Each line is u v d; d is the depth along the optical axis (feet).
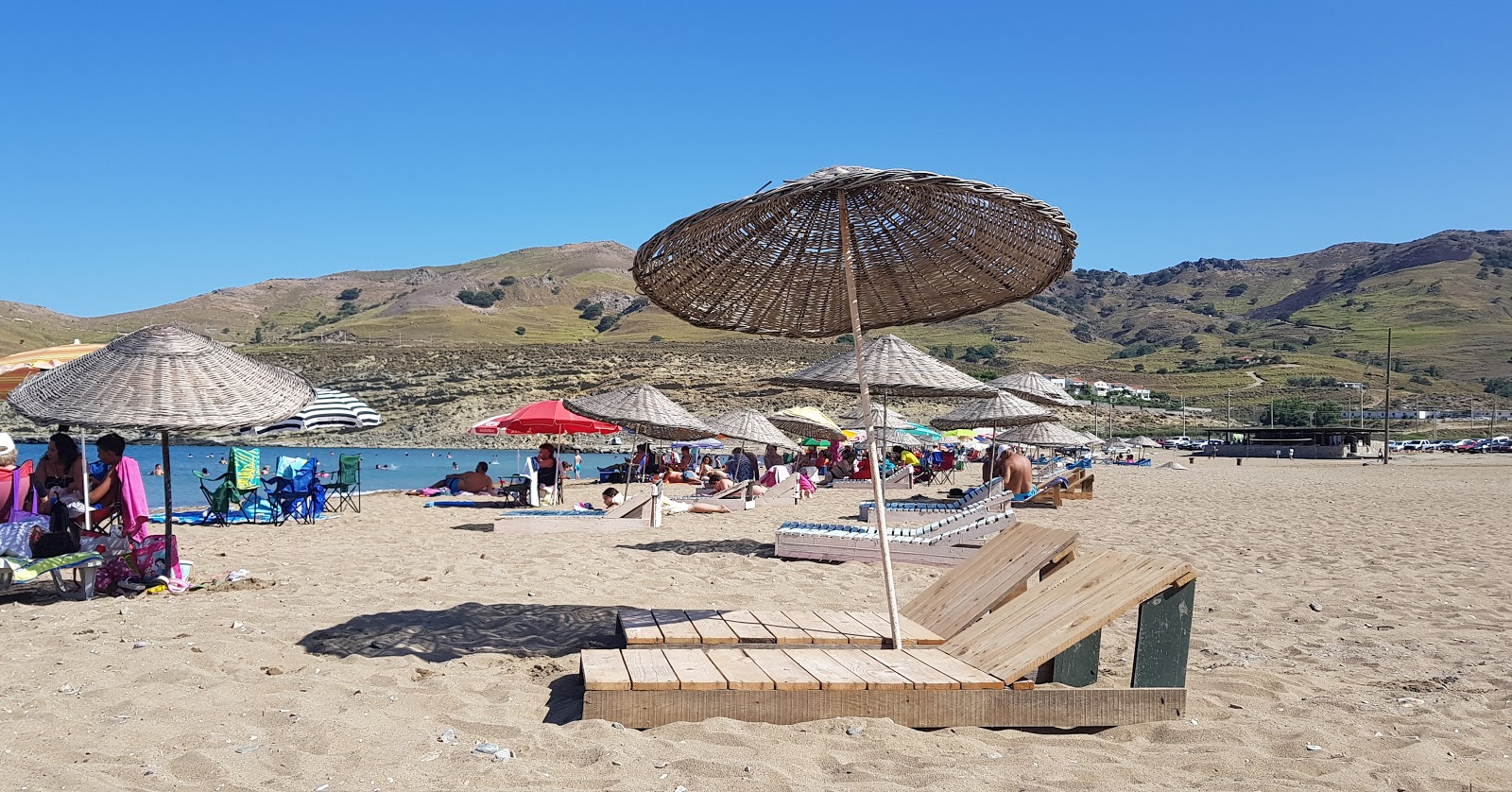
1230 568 29.50
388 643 17.15
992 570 17.31
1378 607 22.88
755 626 16.53
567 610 20.95
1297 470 135.33
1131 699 12.98
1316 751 11.98
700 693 12.50
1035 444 69.72
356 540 35.81
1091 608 13.85
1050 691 12.87
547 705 13.62
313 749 11.34
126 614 19.35
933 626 16.60
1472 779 11.06
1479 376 511.81
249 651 16.19
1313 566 29.99
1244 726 12.97
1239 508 56.13
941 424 58.44
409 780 10.40
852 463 86.63
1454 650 18.38
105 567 22.41
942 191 15.47
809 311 18.12
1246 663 17.34
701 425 51.06
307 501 44.52
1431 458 207.72
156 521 43.16
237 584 23.76
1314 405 392.68
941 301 17.89
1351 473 119.65
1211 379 492.54
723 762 10.91
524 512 41.14
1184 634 13.60
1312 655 18.01
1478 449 276.41
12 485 22.08
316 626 18.56
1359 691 15.35
